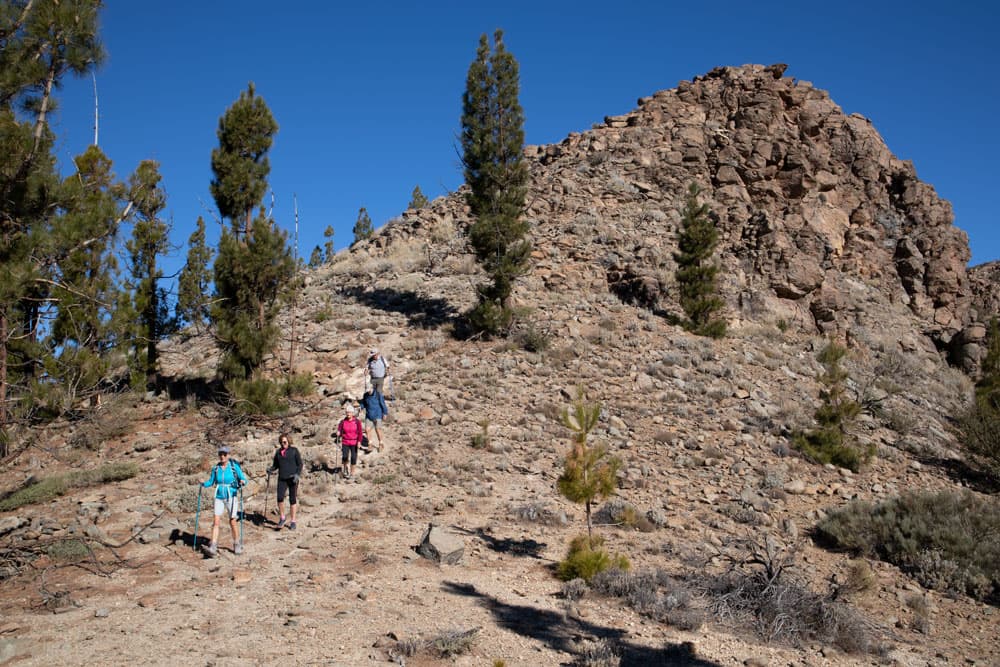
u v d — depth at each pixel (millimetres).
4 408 12664
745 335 28234
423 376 20922
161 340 22266
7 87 10492
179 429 18391
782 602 9180
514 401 19406
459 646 7289
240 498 10898
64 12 10586
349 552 10750
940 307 36844
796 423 19844
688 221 27703
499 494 13953
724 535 12750
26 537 11172
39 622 7852
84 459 16422
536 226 35156
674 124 42812
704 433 18359
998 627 9828
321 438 16656
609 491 10633
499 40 25656
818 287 33031
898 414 23062
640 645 7922
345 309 28219
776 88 41969
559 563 10562
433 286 30875
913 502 13547
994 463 19141
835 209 37875
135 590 9023
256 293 19547
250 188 19578
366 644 7344
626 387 20922
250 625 7812
